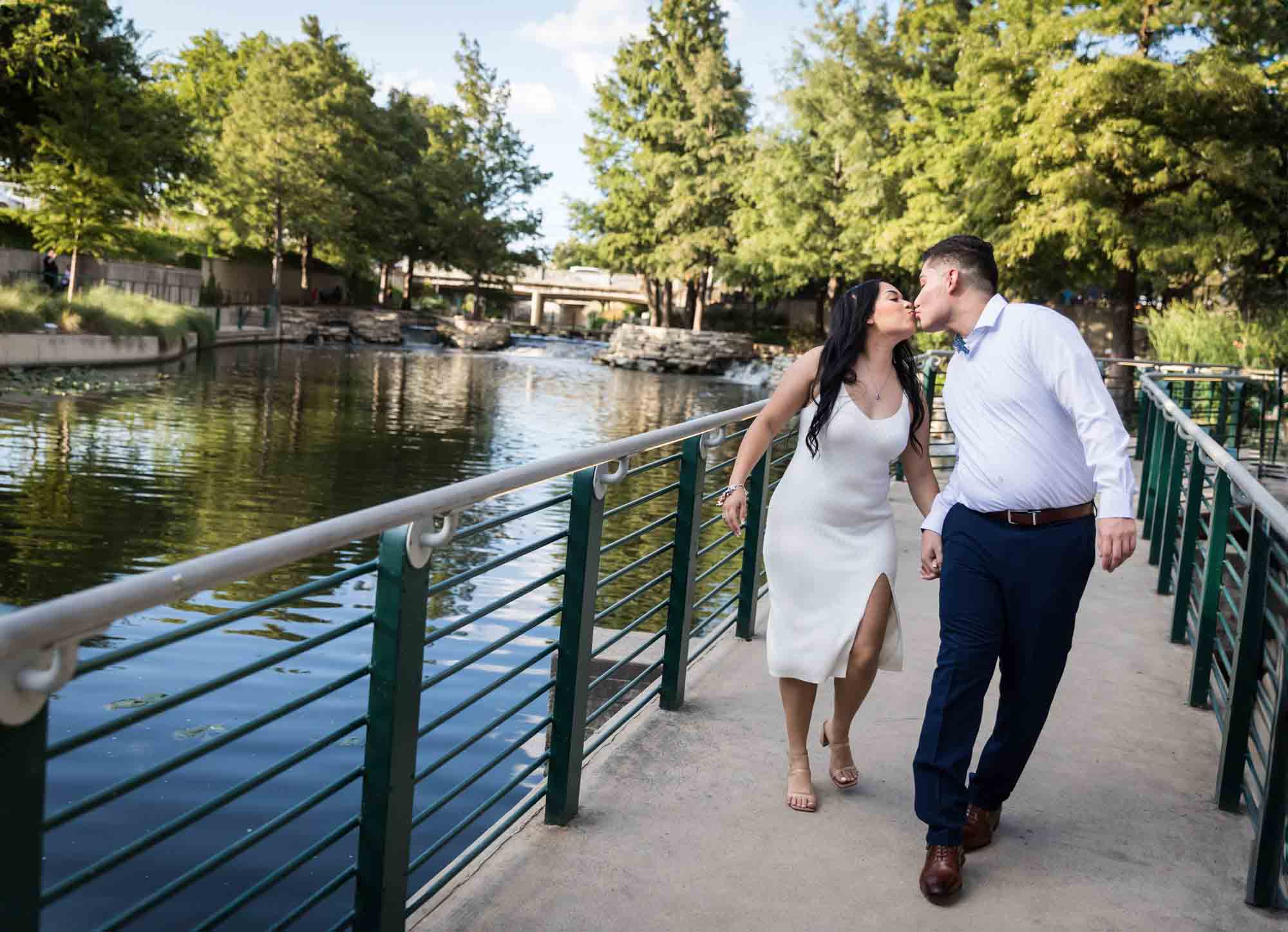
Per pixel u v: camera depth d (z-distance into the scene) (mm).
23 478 14711
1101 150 21938
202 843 4598
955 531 3021
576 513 3094
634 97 57625
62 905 4008
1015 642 2990
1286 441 12609
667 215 54031
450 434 23312
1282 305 23406
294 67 58250
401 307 72500
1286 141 23375
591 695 4590
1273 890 2912
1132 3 23188
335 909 4129
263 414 24297
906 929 2754
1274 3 23000
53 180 34688
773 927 2725
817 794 3527
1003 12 26188
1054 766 3842
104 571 10422
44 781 1385
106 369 30844
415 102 73562
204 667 7172
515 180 70688
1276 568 4984
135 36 38344
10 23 34781
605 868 2969
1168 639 5465
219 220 57750
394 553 2203
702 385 45781
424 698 6680
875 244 30875
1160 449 7621
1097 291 34938
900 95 29625
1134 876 3084
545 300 93188
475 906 2734
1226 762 3506
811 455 3334
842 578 3328
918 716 4266
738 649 5062
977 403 2977
